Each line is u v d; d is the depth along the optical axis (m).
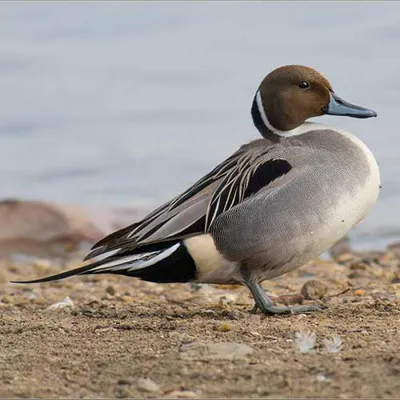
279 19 30.03
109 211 19.42
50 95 25.47
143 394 7.91
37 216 18.75
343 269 15.16
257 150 11.16
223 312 10.95
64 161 21.69
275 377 8.14
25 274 15.78
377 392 7.71
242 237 10.70
